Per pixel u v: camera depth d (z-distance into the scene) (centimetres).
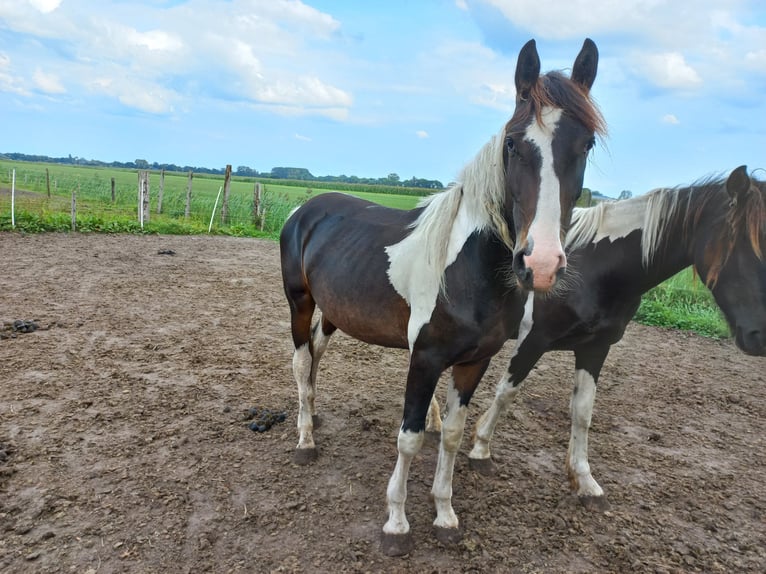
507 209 213
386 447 352
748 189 246
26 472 294
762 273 251
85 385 412
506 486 313
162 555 239
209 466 313
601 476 334
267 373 470
